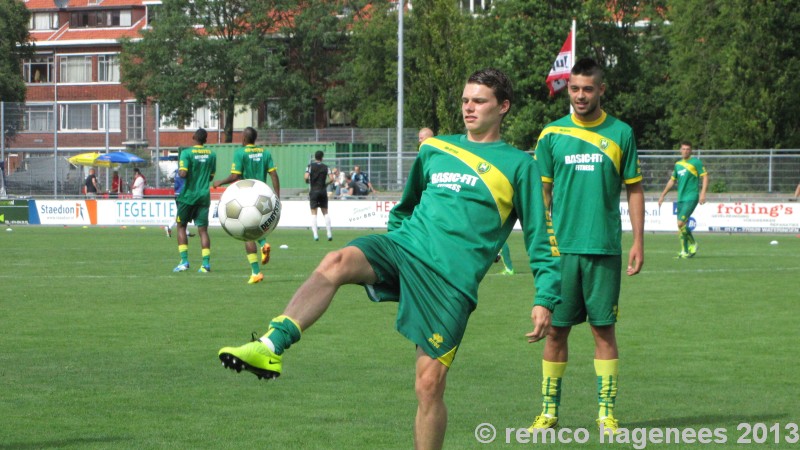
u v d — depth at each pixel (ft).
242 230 39.17
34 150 166.09
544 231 19.52
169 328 41.93
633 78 216.95
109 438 23.54
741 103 171.83
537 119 197.77
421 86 179.11
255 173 66.54
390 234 19.07
